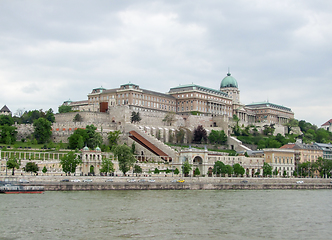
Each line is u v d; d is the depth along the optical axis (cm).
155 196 18288
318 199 19512
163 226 12431
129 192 19438
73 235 11244
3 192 17662
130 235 11369
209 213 14600
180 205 16000
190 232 11844
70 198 16662
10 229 11638
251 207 16212
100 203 15712
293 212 15450
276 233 12050
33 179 19875
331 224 13488
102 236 11206
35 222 12438
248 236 11631
